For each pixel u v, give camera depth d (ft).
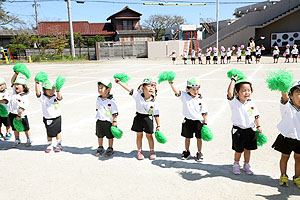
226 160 14.61
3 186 12.37
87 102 30.86
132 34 145.07
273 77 11.49
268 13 103.40
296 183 11.60
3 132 20.97
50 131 16.03
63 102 31.27
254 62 72.13
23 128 16.87
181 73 55.16
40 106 29.76
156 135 14.28
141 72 59.52
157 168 13.92
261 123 20.68
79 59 114.83
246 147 12.63
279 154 15.01
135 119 14.83
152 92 14.19
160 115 24.21
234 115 12.66
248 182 12.14
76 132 20.21
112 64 85.20
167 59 103.86
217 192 11.34
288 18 98.84
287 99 11.46
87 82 47.75
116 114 15.07
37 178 13.09
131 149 16.72
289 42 97.60
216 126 20.48
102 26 158.40
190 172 13.33
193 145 17.03
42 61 109.29
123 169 13.88
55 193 11.65
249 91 12.30
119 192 11.58
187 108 14.02
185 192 11.42
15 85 16.48
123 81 14.55
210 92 34.47
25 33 145.48
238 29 109.91
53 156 15.89
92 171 13.73
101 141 15.84
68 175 13.34
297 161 11.51
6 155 16.24
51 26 145.28
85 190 11.84
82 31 152.76
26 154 16.33
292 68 53.06
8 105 17.19
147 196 11.19
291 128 11.09
